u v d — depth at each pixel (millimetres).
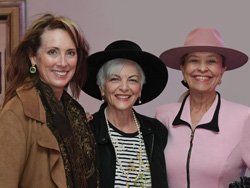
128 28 2717
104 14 2740
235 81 2627
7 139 1465
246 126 1921
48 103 1615
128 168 1871
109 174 1846
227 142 1921
